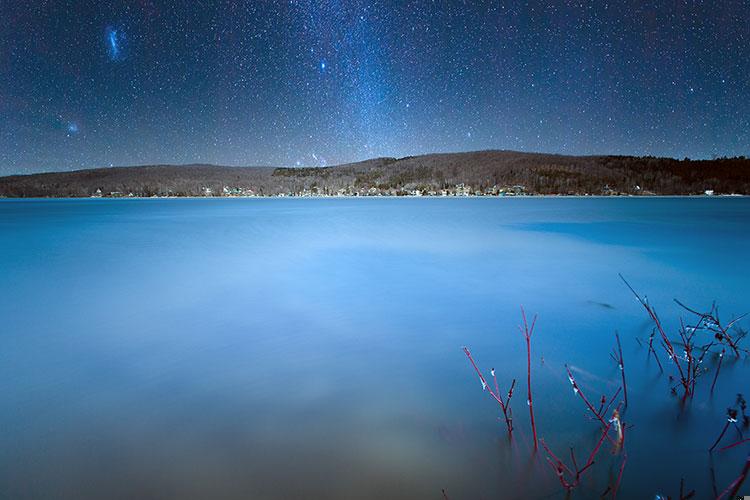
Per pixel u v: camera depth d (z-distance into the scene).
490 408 1.93
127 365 2.49
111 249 7.89
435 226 12.66
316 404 2.01
